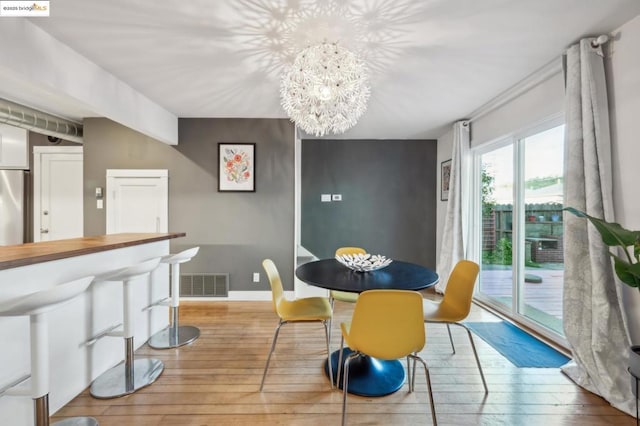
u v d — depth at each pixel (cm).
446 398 182
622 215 185
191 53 213
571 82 201
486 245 361
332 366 214
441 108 331
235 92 286
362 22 178
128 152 369
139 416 165
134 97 279
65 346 175
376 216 486
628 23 179
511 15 172
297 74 194
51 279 161
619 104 186
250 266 377
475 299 374
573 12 170
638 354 149
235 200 376
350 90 193
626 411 167
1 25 161
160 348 243
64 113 353
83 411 169
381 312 137
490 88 275
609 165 188
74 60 208
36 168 406
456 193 377
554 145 253
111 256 208
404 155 484
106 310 205
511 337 264
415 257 484
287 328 288
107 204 366
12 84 268
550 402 179
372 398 181
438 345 251
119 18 173
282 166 376
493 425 161
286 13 170
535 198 276
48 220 409
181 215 374
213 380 200
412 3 161
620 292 180
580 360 195
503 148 326
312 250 485
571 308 201
